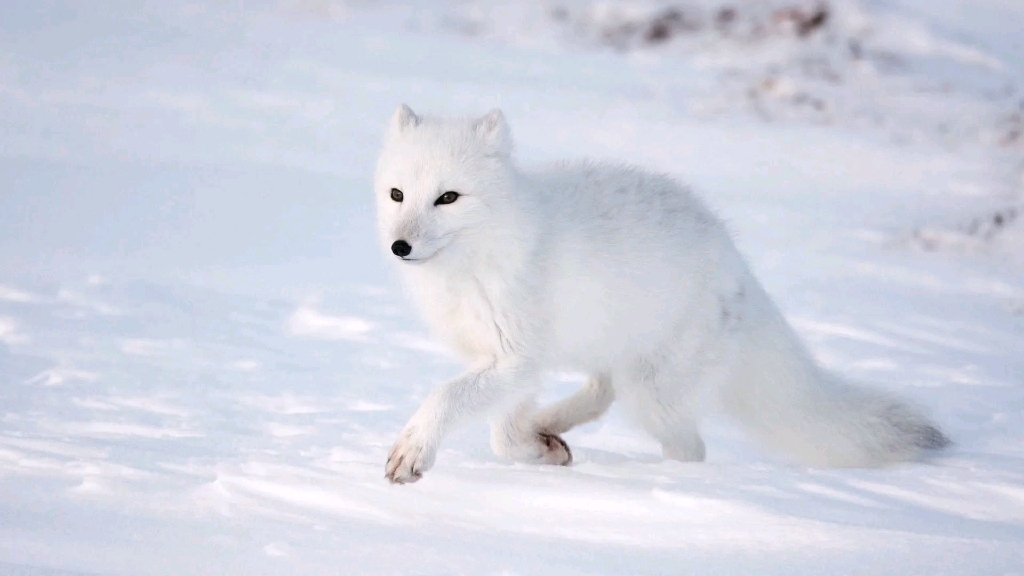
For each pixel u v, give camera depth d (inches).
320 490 284.0
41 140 1017.5
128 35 1806.1
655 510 283.7
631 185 370.0
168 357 478.6
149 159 976.9
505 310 338.0
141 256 676.7
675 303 365.7
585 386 398.6
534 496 295.0
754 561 244.4
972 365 532.4
